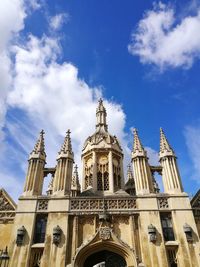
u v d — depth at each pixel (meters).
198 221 24.36
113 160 33.09
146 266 21.17
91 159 33.31
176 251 22.22
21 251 21.84
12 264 21.17
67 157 27.95
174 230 23.19
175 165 27.36
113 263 22.56
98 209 24.44
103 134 35.69
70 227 23.56
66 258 21.78
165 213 24.25
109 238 22.67
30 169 27.14
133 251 22.00
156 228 23.05
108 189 30.31
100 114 40.06
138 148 28.77
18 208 24.22
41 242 22.70
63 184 26.05
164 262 21.25
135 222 23.80
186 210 24.02
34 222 23.55
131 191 35.38
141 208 24.25
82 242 22.91
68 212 24.11
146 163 27.81
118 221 24.03
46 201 24.84
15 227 23.09
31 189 25.66
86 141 35.62
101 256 24.62
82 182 32.53
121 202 24.91
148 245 22.19
